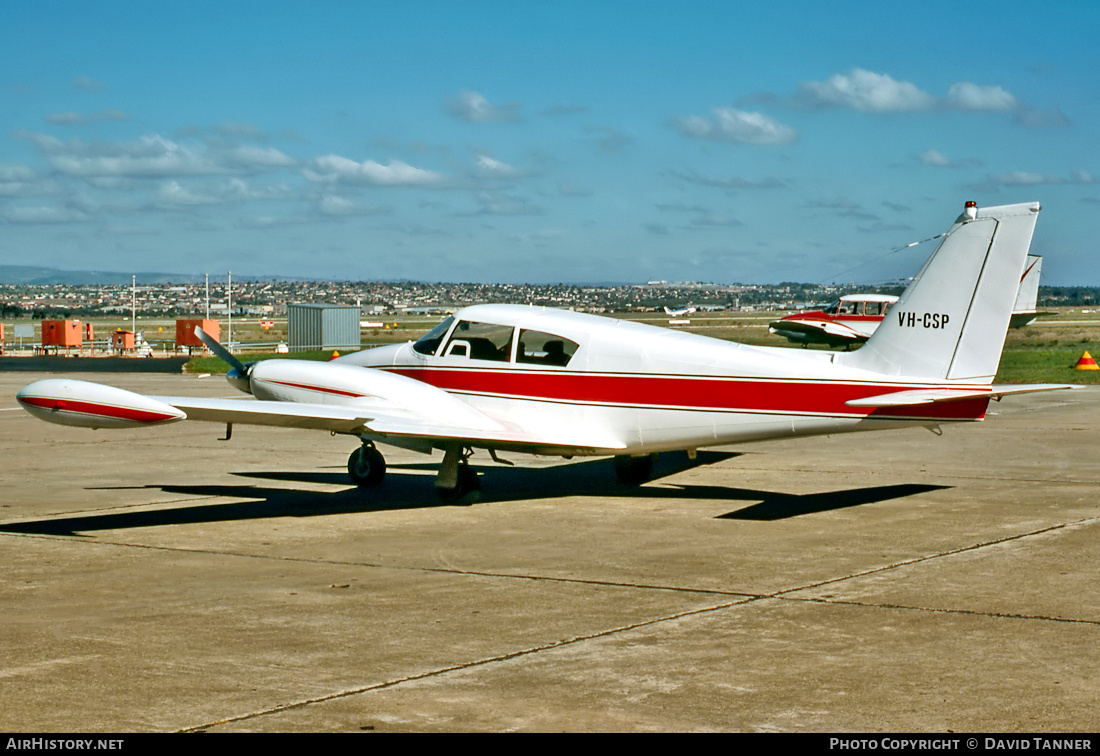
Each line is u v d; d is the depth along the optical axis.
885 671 5.79
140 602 7.41
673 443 11.60
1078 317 132.75
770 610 7.11
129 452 16.70
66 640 6.45
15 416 22.80
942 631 6.57
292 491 12.79
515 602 7.38
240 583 8.01
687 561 8.70
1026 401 24.73
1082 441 17.16
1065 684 5.56
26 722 5.05
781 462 15.04
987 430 18.80
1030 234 10.11
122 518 10.94
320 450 17.00
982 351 10.39
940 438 17.70
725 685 5.58
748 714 5.15
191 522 10.70
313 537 9.89
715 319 95.75
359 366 13.21
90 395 9.70
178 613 7.11
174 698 5.40
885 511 11.05
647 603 7.33
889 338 10.76
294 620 6.92
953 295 10.49
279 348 52.47
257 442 18.12
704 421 11.34
